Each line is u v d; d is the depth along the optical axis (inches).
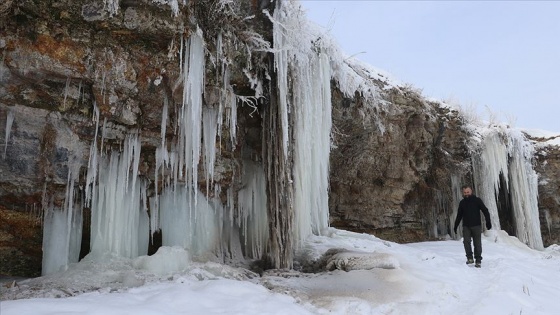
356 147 499.2
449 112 591.8
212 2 301.9
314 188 366.0
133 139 292.4
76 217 286.8
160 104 292.4
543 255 489.7
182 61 287.0
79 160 279.9
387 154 526.0
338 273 293.0
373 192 541.3
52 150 273.6
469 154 614.2
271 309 212.1
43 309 180.2
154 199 308.5
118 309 187.3
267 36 342.6
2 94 253.8
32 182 274.8
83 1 248.8
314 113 363.6
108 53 268.2
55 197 281.1
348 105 454.9
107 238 275.6
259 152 360.5
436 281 287.9
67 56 258.1
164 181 309.0
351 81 442.3
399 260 341.1
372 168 524.4
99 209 277.7
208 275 263.1
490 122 645.3
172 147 304.8
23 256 304.0
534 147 663.8
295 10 352.5
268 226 331.3
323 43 388.8
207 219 323.3
